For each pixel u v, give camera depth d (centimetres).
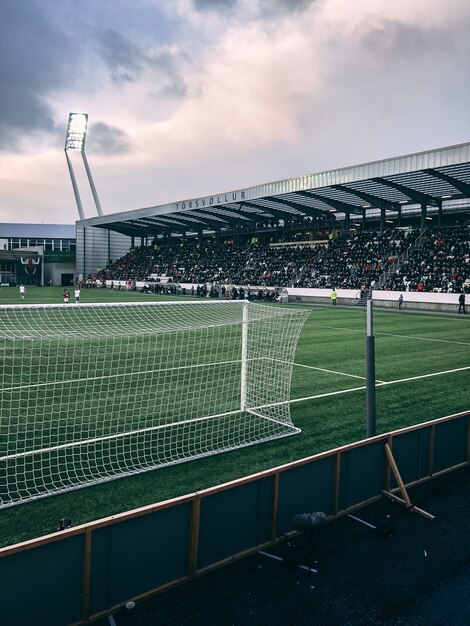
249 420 873
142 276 6059
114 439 776
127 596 396
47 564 355
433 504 579
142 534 400
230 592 420
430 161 2933
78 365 1362
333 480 532
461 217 4434
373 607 404
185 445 753
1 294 4722
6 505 558
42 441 768
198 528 430
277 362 1412
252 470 664
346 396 1043
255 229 5578
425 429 625
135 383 1145
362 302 3772
